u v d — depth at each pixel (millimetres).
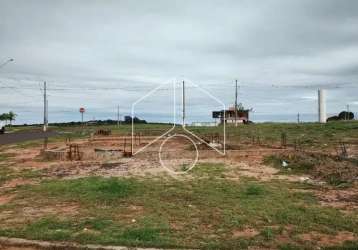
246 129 50500
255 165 18703
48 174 16828
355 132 35781
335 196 11539
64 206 10461
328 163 17062
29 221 9008
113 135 46688
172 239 7586
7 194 12438
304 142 29469
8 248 7430
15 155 26156
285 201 10781
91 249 7219
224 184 13508
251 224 8633
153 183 13719
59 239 7676
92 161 21406
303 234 8000
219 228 8344
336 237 7859
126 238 7656
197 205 10359
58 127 97062
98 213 9586
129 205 10398
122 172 16828
